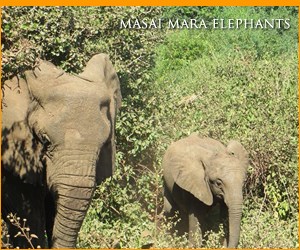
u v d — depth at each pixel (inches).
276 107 575.8
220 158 514.0
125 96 550.0
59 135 365.1
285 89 597.0
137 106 561.3
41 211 406.0
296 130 564.4
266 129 553.0
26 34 449.4
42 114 372.8
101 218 508.1
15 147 380.8
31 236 386.9
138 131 540.4
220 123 575.5
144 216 507.8
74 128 365.7
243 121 571.8
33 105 377.4
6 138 381.4
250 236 467.8
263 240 458.3
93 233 434.0
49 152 369.1
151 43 569.3
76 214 363.3
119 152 524.4
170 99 593.6
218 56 775.1
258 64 646.5
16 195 400.2
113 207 508.7
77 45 510.9
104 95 377.7
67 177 361.7
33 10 459.8
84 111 367.9
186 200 527.5
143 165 548.1
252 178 538.6
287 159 544.7
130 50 549.6
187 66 832.3
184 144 532.7
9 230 411.5
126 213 504.1
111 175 388.8
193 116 579.8
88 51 515.8
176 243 460.4
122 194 513.0
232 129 570.3
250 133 552.1
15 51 402.0
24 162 380.2
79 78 382.6
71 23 500.1
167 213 542.0
